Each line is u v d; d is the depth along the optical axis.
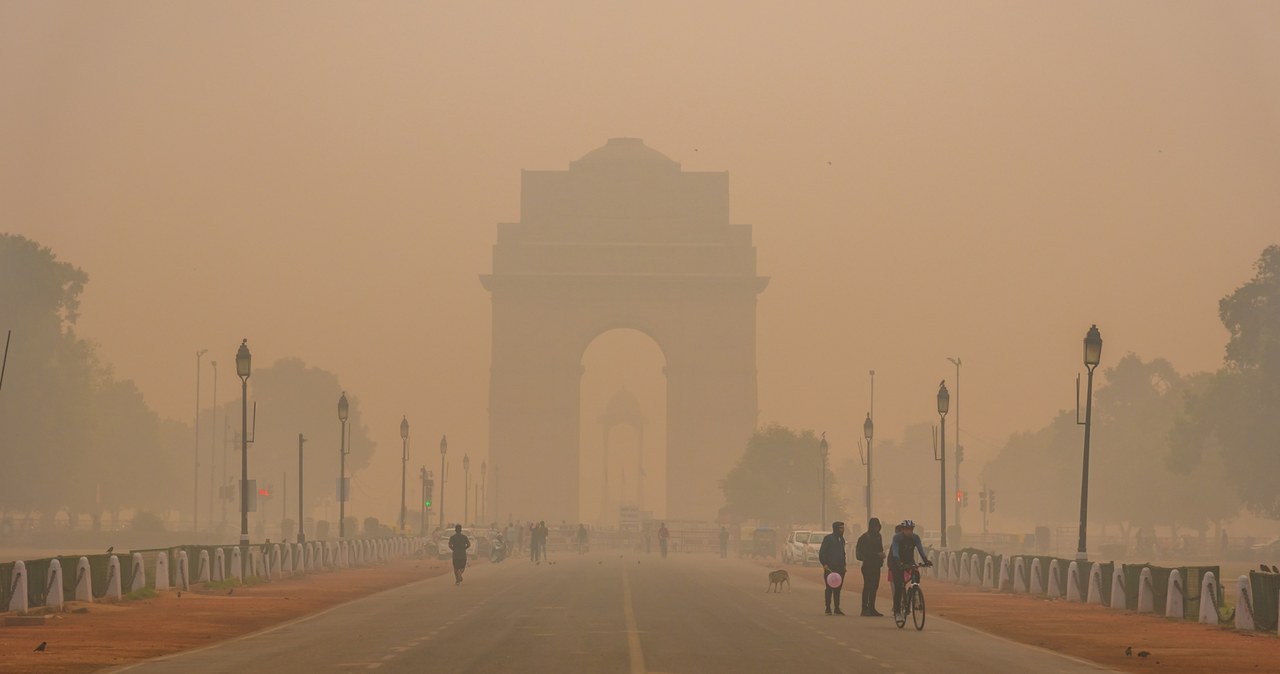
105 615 57.78
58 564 58.72
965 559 94.50
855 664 41.22
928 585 92.94
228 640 49.28
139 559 68.88
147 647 45.72
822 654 44.09
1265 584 53.12
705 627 54.72
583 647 45.84
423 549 150.50
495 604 69.69
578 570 119.88
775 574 84.19
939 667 40.72
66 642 46.78
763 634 51.50
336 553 115.94
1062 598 75.06
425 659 42.00
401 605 68.88
